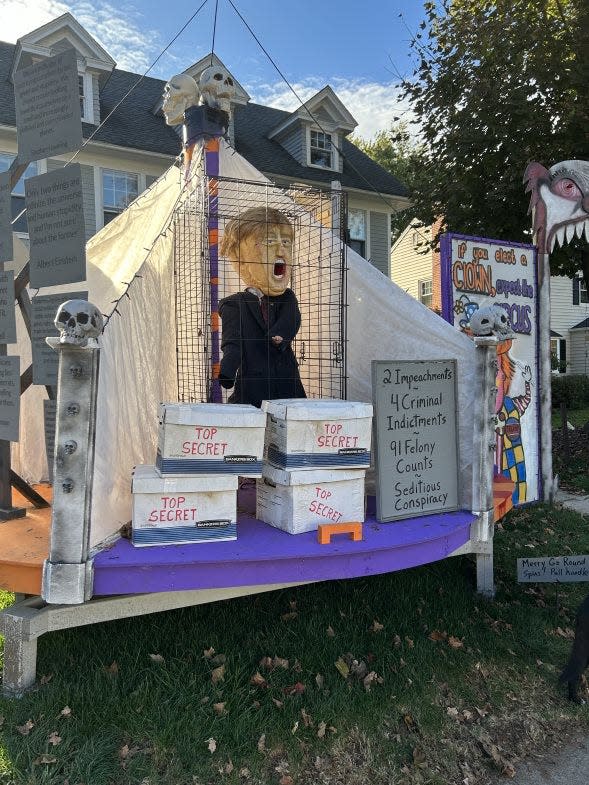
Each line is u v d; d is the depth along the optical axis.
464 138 9.34
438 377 3.82
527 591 4.46
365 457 3.38
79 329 2.63
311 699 3.05
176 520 3.01
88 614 2.89
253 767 2.63
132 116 15.91
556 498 7.44
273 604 3.93
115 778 2.52
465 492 3.96
